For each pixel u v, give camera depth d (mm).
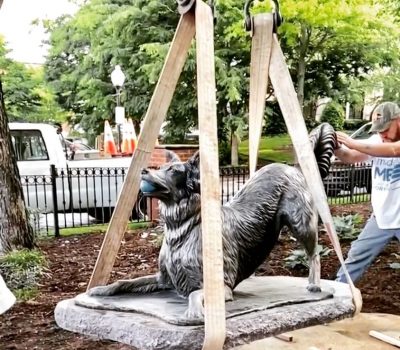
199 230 2006
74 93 17281
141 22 13953
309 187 2230
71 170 7488
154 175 1959
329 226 2225
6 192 5492
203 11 1977
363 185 9867
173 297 2119
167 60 2225
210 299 1728
